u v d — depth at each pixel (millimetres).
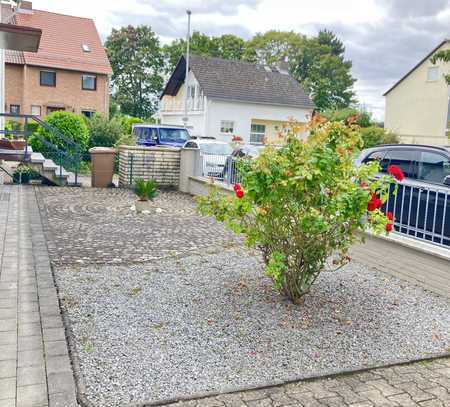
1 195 12188
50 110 37875
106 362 3924
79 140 20281
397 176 4727
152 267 6609
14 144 14328
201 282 6043
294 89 37812
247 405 3455
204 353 4191
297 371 3984
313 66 70188
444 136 35844
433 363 4301
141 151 15312
